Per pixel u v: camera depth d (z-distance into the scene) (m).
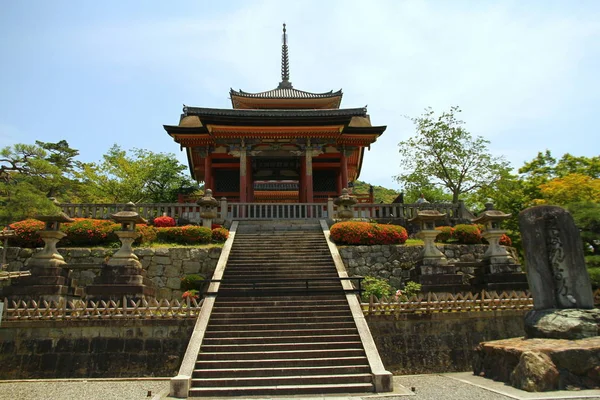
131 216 15.70
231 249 19.91
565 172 30.53
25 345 13.00
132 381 12.19
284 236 21.78
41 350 12.97
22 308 13.41
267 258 18.88
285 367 11.11
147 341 13.16
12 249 19.50
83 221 20.92
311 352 11.71
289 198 45.81
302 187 36.31
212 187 37.06
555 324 10.34
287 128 31.97
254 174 39.19
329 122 31.67
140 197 39.47
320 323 13.19
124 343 13.12
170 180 41.56
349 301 14.42
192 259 19.47
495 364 10.70
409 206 26.28
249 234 22.16
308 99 40.19
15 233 19.86
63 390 10.84
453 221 25.77
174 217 25.14
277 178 39.62
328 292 14.74
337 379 10.56
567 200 23.45
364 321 13.15
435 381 11.35
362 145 34.78
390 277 19.84
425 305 13.88
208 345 12.06
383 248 20.41
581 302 11.15
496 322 13.99
